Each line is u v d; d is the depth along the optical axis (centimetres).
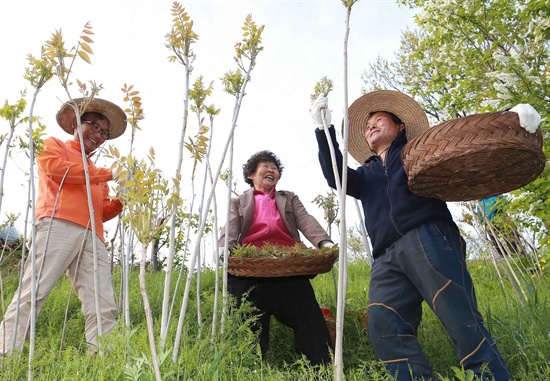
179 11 232
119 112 395
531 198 400
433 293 241
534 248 532
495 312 383
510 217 473
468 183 250
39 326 404
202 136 235
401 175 273
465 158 225
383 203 276
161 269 809
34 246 251
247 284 319
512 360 277
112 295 351
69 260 341
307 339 313
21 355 253
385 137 307
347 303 392
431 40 474
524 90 380
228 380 240
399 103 313
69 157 364
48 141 360
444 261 244
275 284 323
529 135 219
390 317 257
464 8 415
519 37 418
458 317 232
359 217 314
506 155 224
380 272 270
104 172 355
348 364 308
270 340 368
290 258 288
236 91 267
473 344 227
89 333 334
